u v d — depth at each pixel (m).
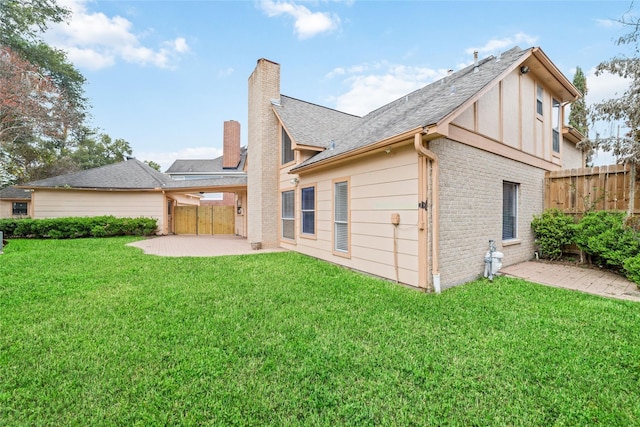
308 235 9.25
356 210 7.01
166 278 6.22
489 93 6.39
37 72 17.00
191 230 19.16
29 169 23.09
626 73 6.16
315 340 3.37
